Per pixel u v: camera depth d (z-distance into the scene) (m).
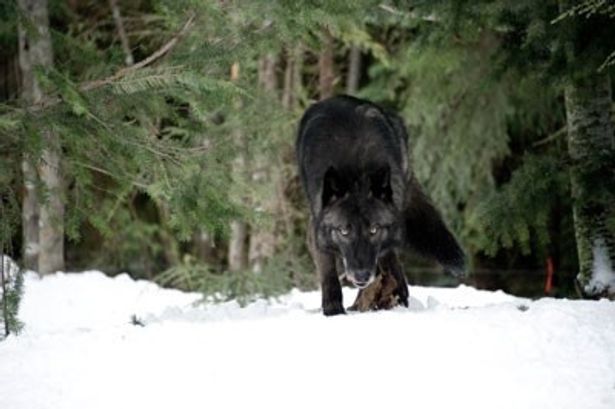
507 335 9.32
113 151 11.61
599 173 13.66
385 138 11.60
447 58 20.70
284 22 11.25
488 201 14.29
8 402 8.55
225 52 11.45
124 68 11.45
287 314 11.73
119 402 8.44
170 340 9.83
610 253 13.88
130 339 10.00
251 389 8.52
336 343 9.31
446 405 8.02
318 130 11.74
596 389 8.12
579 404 7.85
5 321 11.28
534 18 12.93
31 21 12.13
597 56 12.72
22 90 16.36
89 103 10.94
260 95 15.73
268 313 12.11
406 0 14.30
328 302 11.29
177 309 12.74
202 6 11.05
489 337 9.28
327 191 10.98
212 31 11.68
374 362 8.86
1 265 11.33
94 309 15.91
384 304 11.74
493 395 8.13
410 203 12.54
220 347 9.49
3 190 11.38
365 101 12.32
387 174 11.01
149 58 11.53
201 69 11.33
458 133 23.89
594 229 13.92
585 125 13.86
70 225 12.32
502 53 14.21
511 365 8.67
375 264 10.88
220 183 11.87
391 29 26.36
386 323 9.74
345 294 15.34
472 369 8.62
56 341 10.19
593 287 13.83
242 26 11.62
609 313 10.26
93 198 12.80
